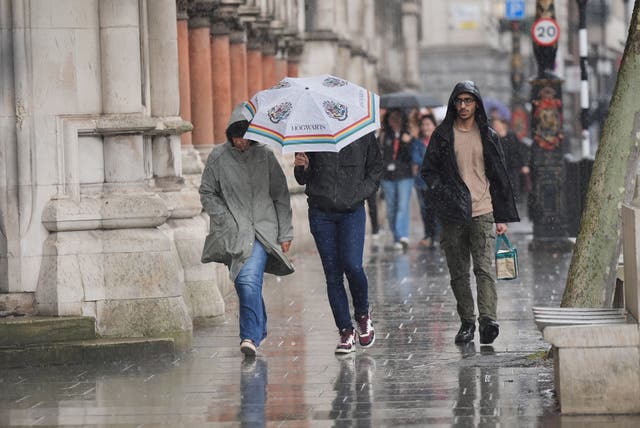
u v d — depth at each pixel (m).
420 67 170.62
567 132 87.69
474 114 24.80
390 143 47.53
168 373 22.59
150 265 24.80
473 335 25.25
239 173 24.31
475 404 19.50
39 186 24.84
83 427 18.70
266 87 47.22
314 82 23.75
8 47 24.81
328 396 20.41
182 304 25.00
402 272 38.81
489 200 24.84
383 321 28.31
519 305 30.53
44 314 24.75
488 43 169.38
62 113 24.92
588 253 22.27
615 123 22.22
